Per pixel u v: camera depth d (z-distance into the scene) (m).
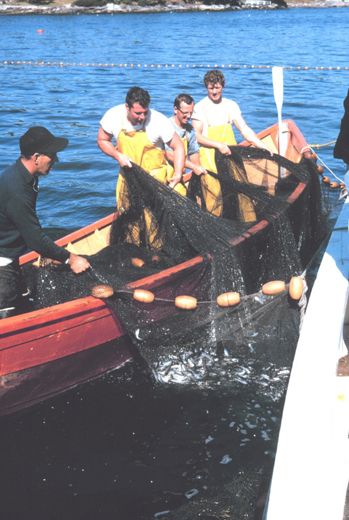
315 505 2.91
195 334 5.57
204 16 66.19
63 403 5.18
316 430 3.21
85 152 12.43
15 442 4.75
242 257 5.84
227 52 31.16
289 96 18.36
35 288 5.51
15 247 4.91
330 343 3.75
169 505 4.11
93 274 5.39
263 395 5.13
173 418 4.93
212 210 6.92
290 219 6.55
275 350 5.46
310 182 7.37
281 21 58.19
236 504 4.09
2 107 17.72
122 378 5.45
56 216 9.16
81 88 20.95
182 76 23.42
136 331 5.40
